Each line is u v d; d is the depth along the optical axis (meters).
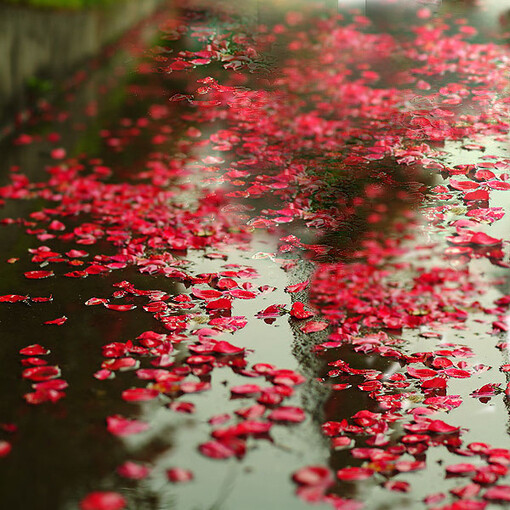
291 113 13.19
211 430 4.80
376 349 5.90
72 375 5.45
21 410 5.00
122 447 4.61
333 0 25.19
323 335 6.11
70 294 6.82
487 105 13.38
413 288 6.92
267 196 9.41
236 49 18.52
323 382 5.43
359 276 7.18
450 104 13.52
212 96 14.48
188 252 7.80
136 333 6.12
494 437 4.82
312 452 4.60
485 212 8.62
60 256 7.67
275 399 5.09
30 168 10.66
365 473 4.36
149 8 23.89
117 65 17.27
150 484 4.27
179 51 18.44
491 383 5.45
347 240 8.08
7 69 12.20
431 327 6.26
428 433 4.82
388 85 15.01
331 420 4.96
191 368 5.55
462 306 6.60
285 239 8.08
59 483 4.28
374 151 11.01
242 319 6.32
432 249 7.78
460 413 5.08
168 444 4.65
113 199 9.38
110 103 14.20
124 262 7.50
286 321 6.36
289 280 7.16
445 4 24.42
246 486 4.27
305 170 10.36
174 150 11.41
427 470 4.45
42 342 5.95
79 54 16.36
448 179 9.89
